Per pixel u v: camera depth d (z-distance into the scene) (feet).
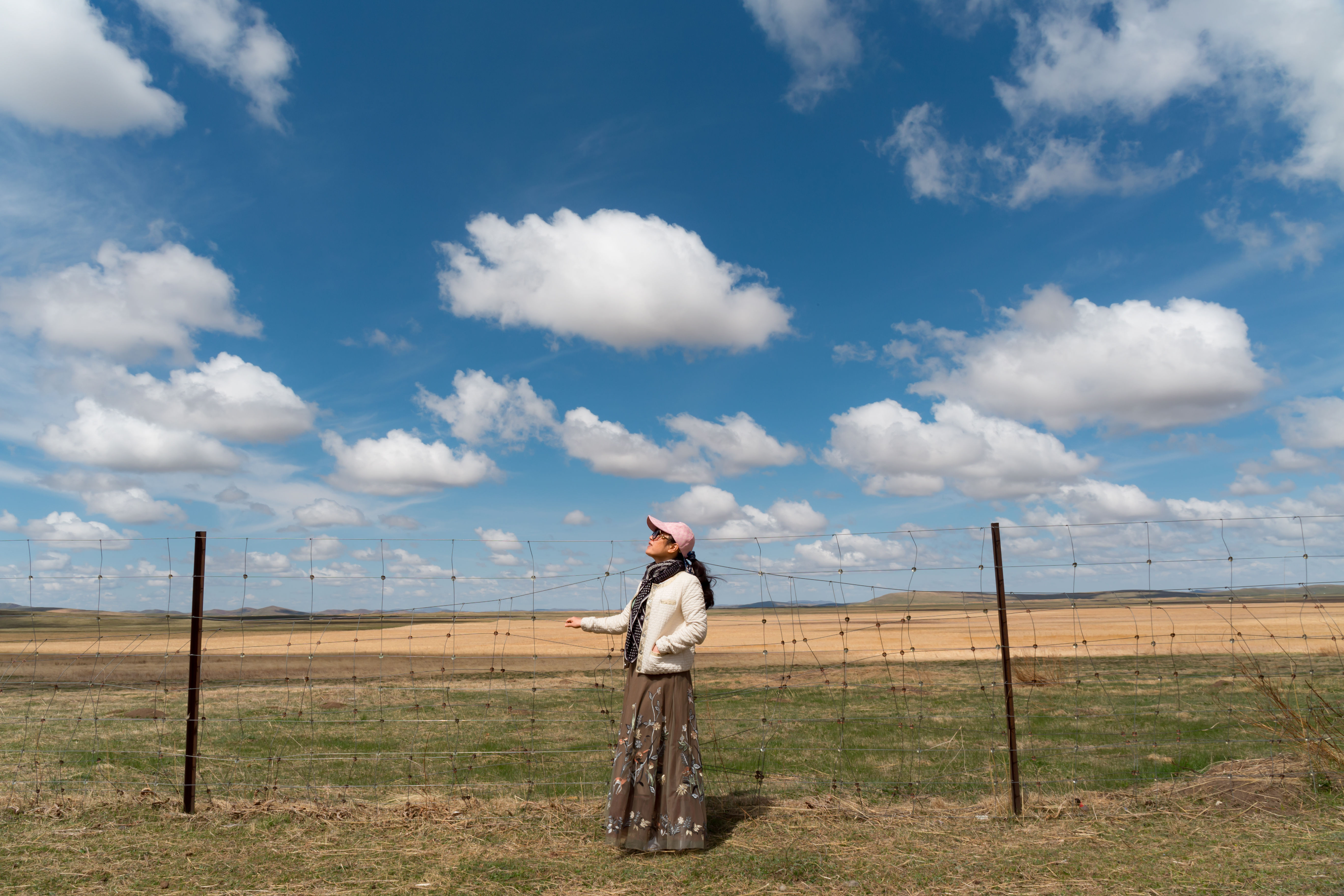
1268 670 42.04
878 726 34.12
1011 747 18.62
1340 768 20.03
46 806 18.94
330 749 29.43
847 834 17.03
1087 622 119.03
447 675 60.08
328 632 115.34
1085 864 14.88
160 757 27.04
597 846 16.33
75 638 105.81
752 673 58.70
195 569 19.22
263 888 13.99
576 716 37.88
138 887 14.06
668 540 17.21
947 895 13.57
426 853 15.90
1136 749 26.78
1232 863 14.69
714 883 14.21
